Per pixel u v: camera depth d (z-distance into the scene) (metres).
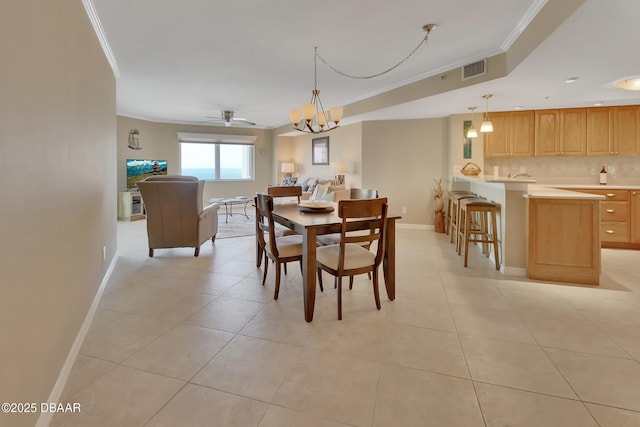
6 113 1.15
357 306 2.69
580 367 1.84
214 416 1.48
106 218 3.30
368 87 5.04
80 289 2.12
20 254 1.24
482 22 2.93
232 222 6.87
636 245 4.69
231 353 1.99
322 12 2.76
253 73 4.38
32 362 1.33
